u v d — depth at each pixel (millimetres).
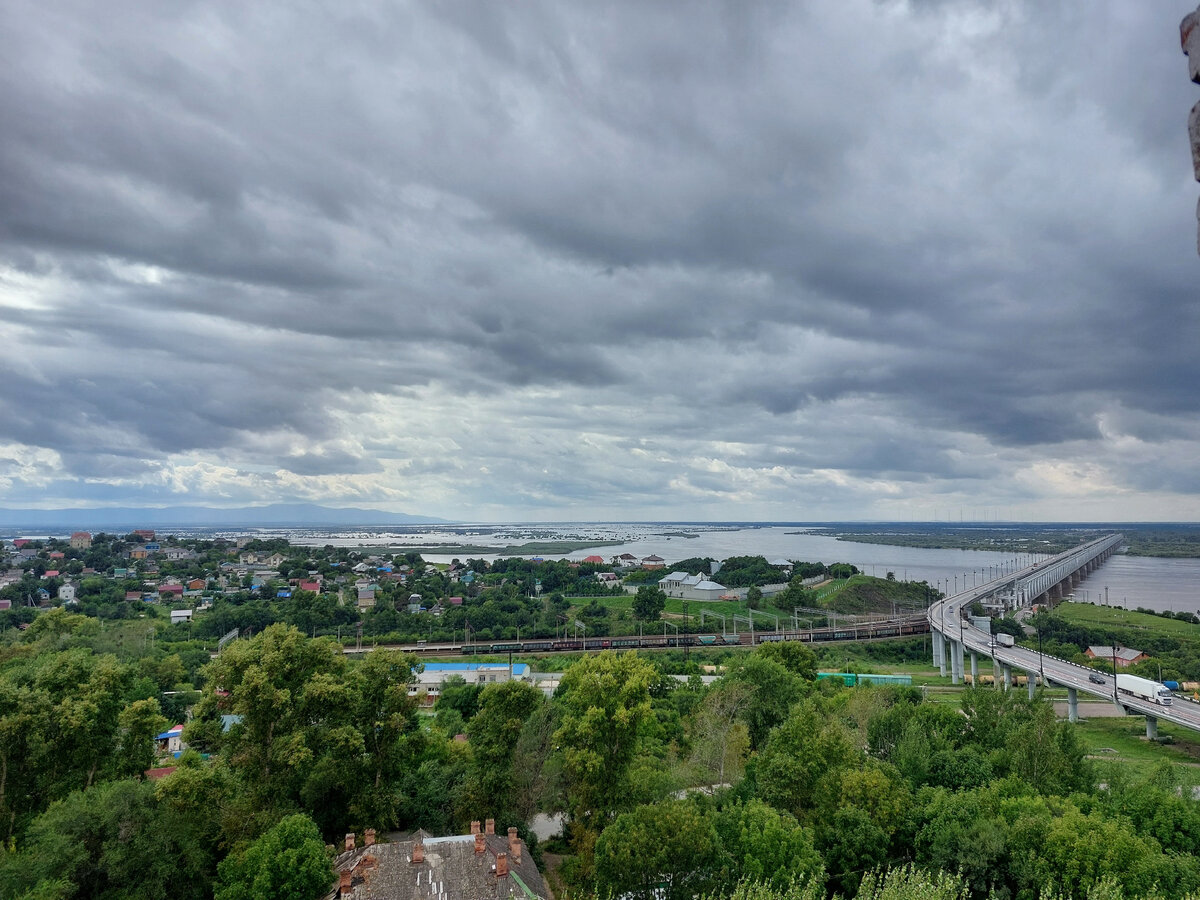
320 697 70750
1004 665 180375
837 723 86312
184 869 62438
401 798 75688
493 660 190125
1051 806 70375
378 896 52031
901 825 69062
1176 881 56438
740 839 61344
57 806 59688
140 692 127750
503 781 76000
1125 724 142125
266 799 68938
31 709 64875
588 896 61219
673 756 92625
